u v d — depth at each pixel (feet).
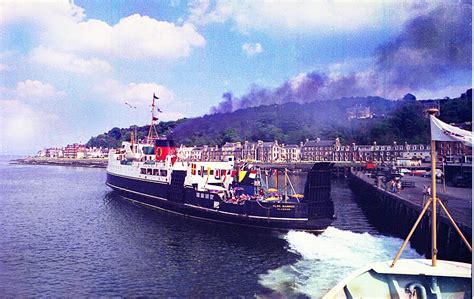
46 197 199.11
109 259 88.99
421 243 96.07
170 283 73.72
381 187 164.76
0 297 67.67
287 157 442.09
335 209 162.91
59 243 103.76
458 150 229.86
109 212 149.28
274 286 71.46
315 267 81.71
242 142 451.12
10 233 115.44
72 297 67.67
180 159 152.87
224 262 85.56
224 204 118.83
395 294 43.50
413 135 338.13
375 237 108.78
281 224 107.96
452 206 99.55
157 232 114.32
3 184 278.46
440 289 43.39
